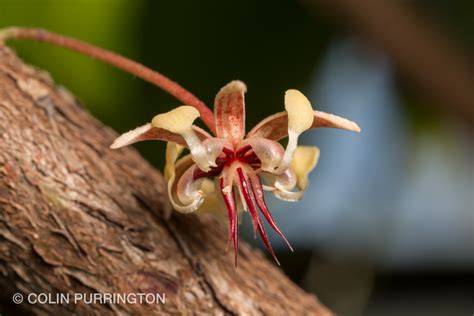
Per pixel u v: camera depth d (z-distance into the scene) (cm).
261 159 12
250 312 13
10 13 17
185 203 13
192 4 18
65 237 13
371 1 18
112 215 13
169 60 18
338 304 18
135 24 18
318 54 18
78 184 13
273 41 18
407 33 18
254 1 18
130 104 17
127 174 13
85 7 17
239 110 13
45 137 13
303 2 18
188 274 13
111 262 13
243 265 13
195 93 18
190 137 12
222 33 18
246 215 18
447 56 18
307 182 13
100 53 13
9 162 13
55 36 14
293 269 18
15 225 13
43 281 13
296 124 12
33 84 13
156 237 13
